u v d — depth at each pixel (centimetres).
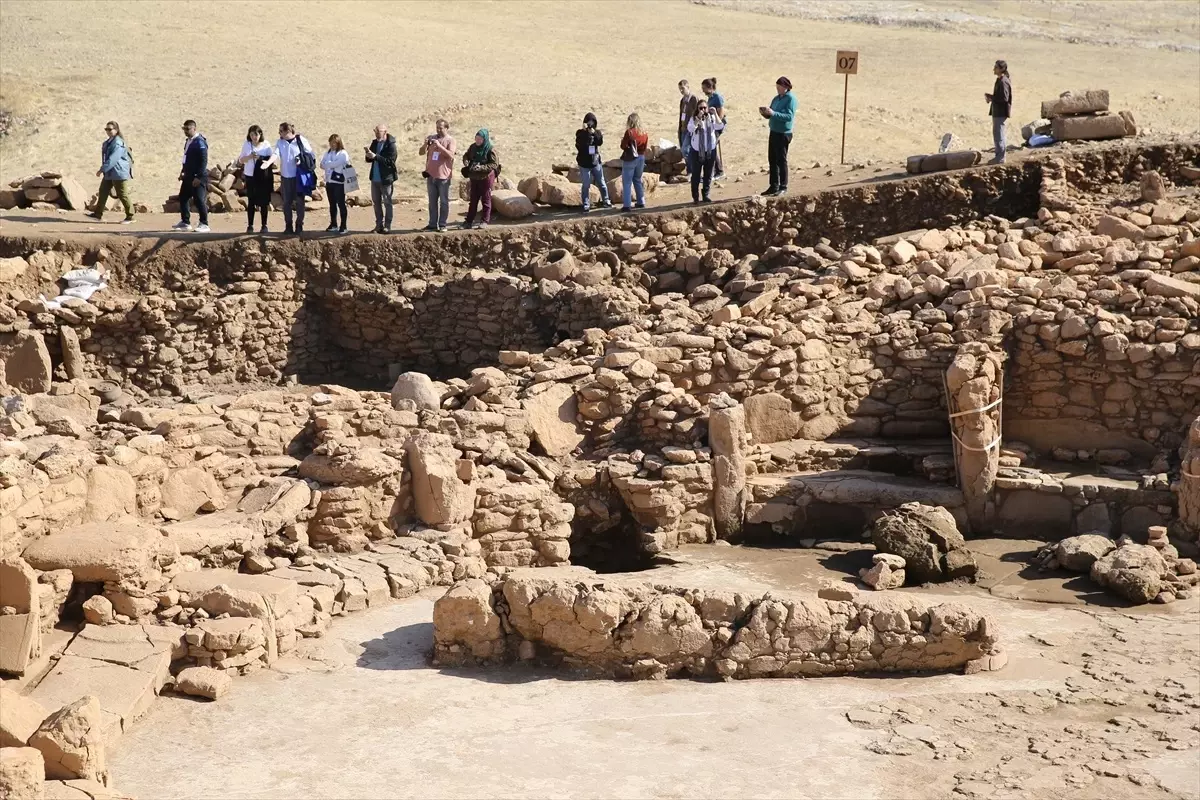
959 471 1407
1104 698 977
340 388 1441
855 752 862
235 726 860
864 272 1664
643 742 865
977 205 2056
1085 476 1414
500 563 1279
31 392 1795
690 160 2064
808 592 1208
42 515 984
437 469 1243
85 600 969
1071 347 1466
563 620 979
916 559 1268
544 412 1413
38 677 880
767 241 2042
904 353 1521
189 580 1021
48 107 3931
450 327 1969
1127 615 1190
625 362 1452
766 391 1488
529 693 940
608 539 1395
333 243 1998
